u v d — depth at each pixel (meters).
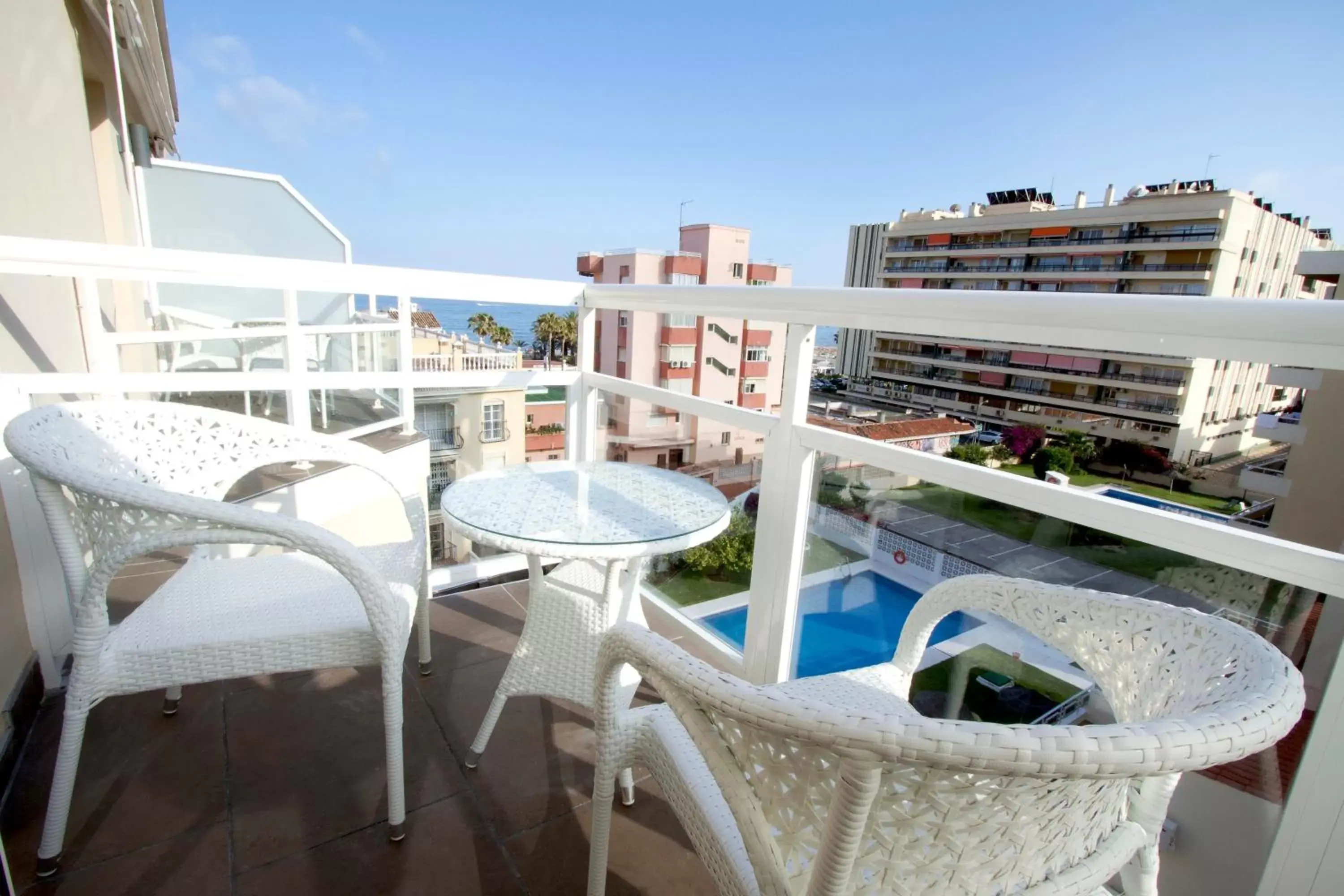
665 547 1.40
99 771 1.49
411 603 1.50
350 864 1.30
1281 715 0.59
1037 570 1.23
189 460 1.56
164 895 1.20
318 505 2.79
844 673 1.28
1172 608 0.92
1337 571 0.87
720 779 0.74
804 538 1.76
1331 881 0.93
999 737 0.52
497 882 1.29
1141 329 1.00
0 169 1.84
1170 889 1.12
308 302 4.37
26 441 1.10
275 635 1.28
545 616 1.57
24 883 1.21
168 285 4.04
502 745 1.67
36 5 2.31
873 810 0.62
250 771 1.52
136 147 4.46
